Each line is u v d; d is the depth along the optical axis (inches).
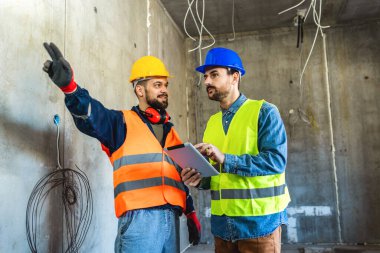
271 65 199.9
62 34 79.4
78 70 86.3
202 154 56.4
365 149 185.0
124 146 58.4
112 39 108.3
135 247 55.0
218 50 67.1
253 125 62.0
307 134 191.8
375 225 179.5
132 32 126.6
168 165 61.2
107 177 101.3
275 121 60.7
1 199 57.3
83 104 49.9
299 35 186.4
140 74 65.7
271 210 60.0
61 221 74.9
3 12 60.2
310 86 194.5
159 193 58.1
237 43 205.5
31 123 66.4
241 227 59.5
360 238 180.2
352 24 193.6
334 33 195.3
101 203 95.9
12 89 61.5
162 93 65.6
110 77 105.6
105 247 96.8
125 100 116.8
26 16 66.4
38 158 68.1
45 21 72.9
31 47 67.5
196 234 69.9
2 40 59.5
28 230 63.5
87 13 92.4
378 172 182.2
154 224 56.6
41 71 70.5
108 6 106.4
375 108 186.2
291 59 198.4
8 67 60.7
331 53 194.4
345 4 173.6
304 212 186.7
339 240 181.9
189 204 69.7
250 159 56.9
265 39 202.7
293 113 194.4
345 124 188.7
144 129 60.9
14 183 60.7
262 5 172.6
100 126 54.7
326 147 189.0
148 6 146.9
